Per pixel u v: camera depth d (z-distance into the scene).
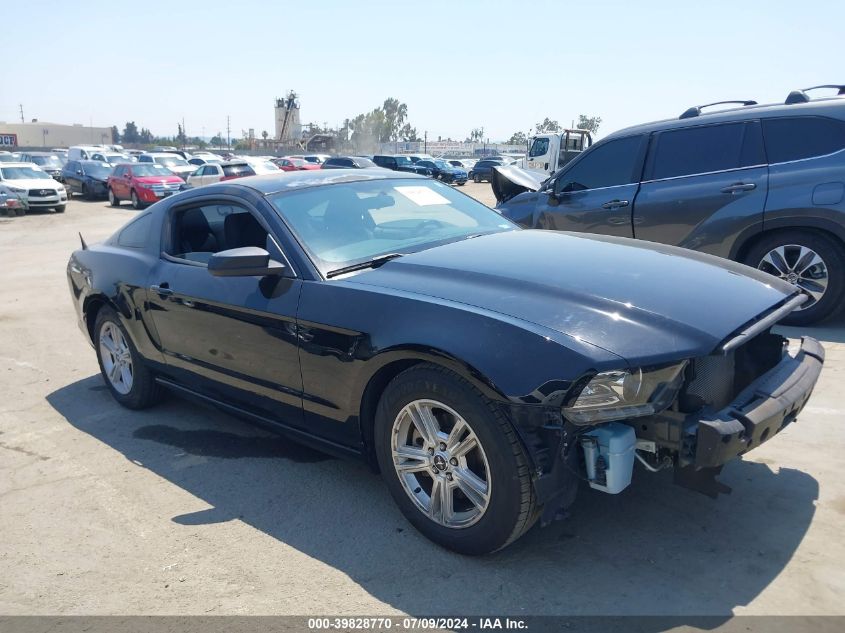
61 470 3.98
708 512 3.13
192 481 3.76
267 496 3.55
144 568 2.96
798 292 3.22
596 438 2.56
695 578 2.68
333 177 4.20
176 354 4.21
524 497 2.61
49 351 6.55
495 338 2.61
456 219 4.17
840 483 3.33
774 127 5.89
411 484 3.02
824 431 3.90
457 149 119.56
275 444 4.22
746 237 5.98
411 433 3.05
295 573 2.87
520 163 29.78
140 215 4.81
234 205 3.92
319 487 3.62
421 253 3.47
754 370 3.12
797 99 6.07
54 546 3.17
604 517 3.12
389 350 2.87
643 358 2.48
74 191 29.80
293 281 3.37
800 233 5.78
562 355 2.49
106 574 2.93
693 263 3.29
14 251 13.98
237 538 3.16
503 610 2.56
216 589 2.79
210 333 3.84
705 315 2.71
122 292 4.51
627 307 2.71
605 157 6.85
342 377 3.12
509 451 2.59
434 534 2.95
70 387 5.48
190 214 4.36
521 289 2.88
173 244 4.36
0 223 20.19
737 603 2.52
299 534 3.17
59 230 18.17
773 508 3.14
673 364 2.54
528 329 2.59
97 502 3.57
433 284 3.05
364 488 3.59
